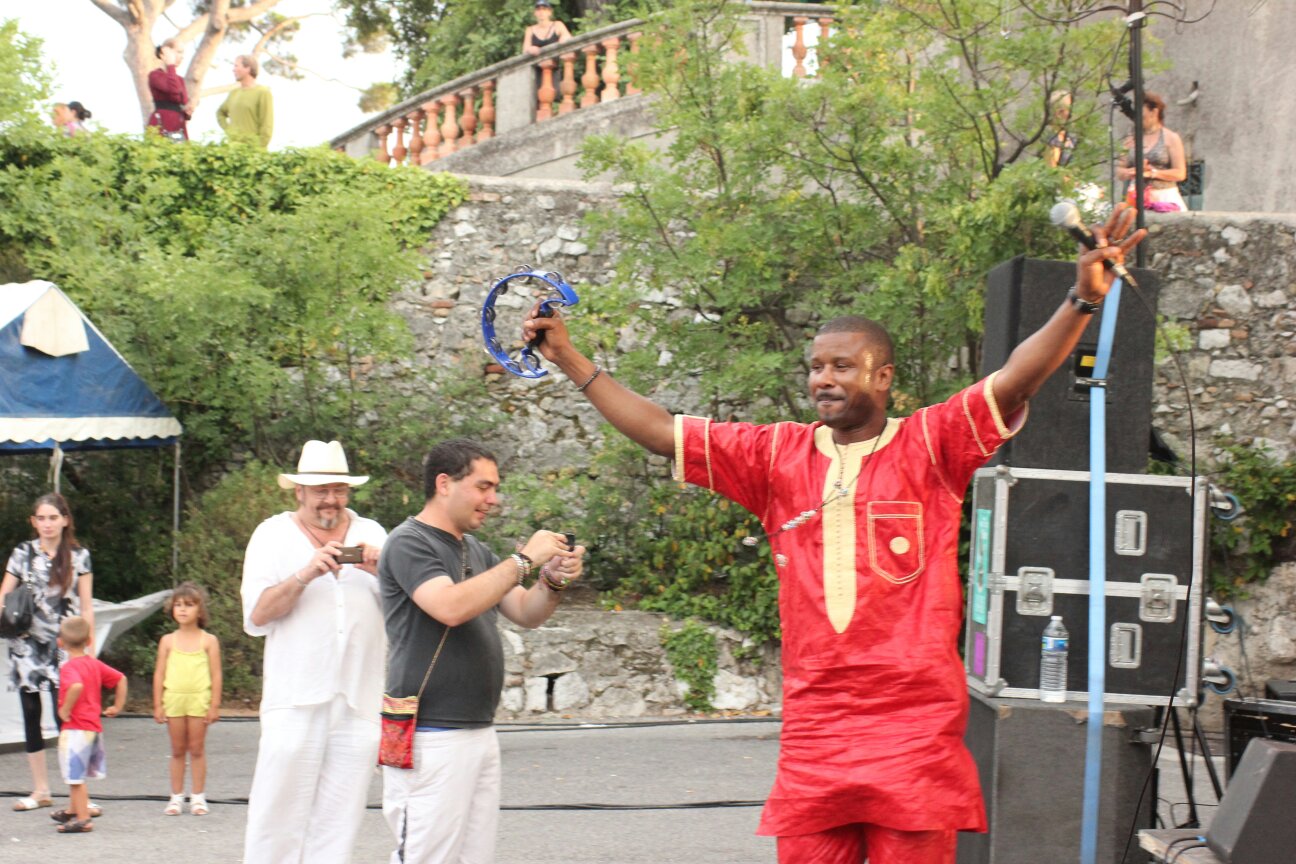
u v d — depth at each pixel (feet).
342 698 16.46
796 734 11.53
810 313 38.83
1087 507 16.20
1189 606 16.14
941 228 33.81
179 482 38.40
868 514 11.45
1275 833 12.98
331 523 16.94
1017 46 32.27
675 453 12.23
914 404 34.27
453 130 51.78
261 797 16.22
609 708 33.86
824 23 45.88
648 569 37.50
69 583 24.93
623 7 48.03
